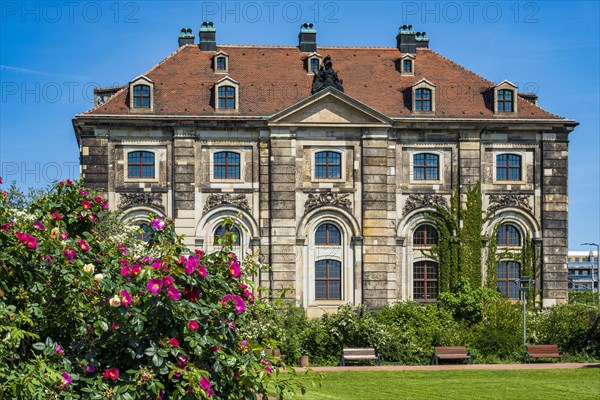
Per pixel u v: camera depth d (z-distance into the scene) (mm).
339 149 64812
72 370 16906
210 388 17047
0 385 15766
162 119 63625
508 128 65812
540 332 54688
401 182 65375
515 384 39531
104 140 63656
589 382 40281
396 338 50844
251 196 64500
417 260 65125
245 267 20328
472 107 66875
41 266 17688
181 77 67000
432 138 65625
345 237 64625
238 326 18500
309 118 64500
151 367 16812
